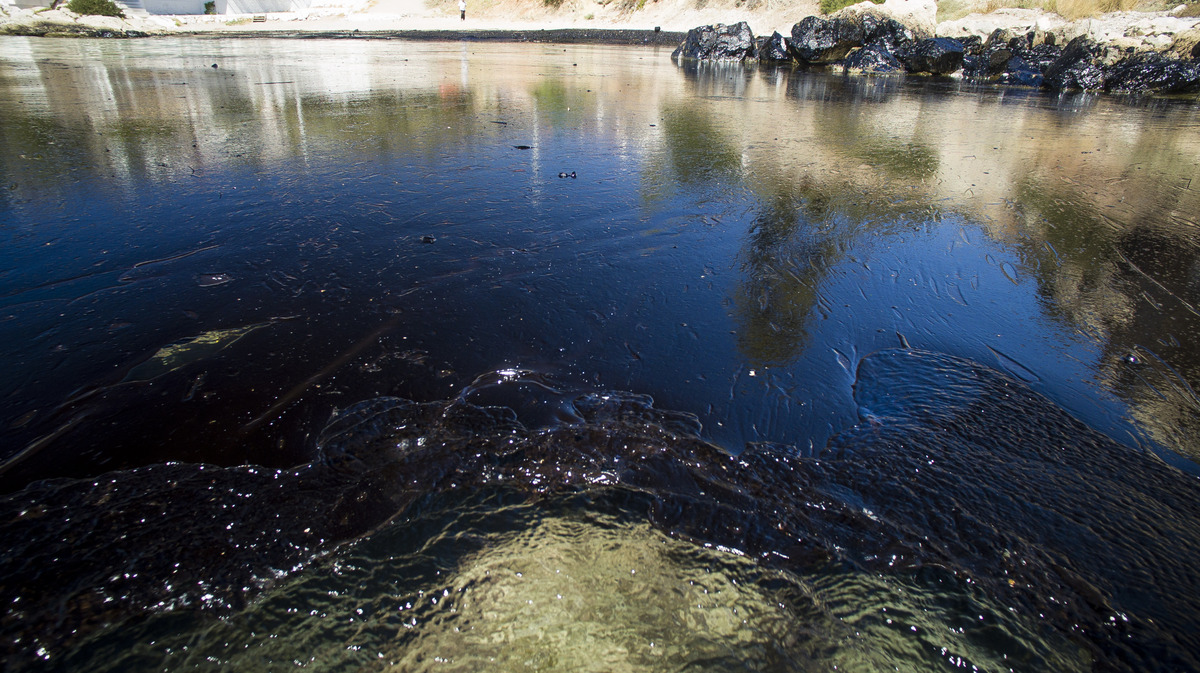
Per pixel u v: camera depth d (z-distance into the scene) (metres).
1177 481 1.67
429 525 1.47
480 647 1.20
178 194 3.61
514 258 2.90
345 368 2.04
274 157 4.48
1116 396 2.04
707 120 6.50
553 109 6.91
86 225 3.12
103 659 1.16
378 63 12.00
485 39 20.52
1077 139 5.90
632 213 3.54
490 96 7.77
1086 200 3.98
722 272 2.84
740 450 1.75
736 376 2.09
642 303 2.54
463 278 2.69
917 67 12.30
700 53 14.91
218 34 22.80
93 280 2.57
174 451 1.68
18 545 1.37
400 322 2.33
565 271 2.79
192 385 1.94
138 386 1.93
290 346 2.16
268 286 2.57
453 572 1.35
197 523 1.45
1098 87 9.87
